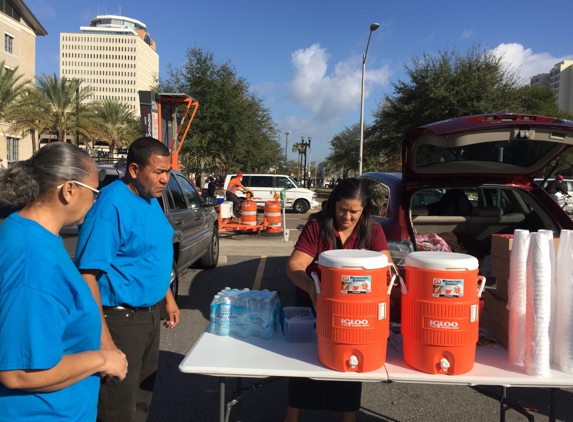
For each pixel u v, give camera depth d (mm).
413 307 2059
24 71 41125
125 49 154625
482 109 22141
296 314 2611
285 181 21703
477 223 4730
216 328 2555
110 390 2254
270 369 2084
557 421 3168
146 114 9586
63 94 32531
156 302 2402
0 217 3701
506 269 2373
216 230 8188
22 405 1465
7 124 36688
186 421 3178
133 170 2338
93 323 1625
